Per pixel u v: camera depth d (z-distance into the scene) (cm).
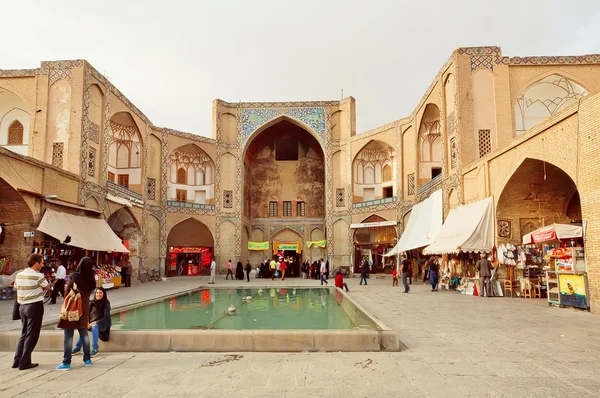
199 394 296
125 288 1284
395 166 1969
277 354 409
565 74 1180
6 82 1241
